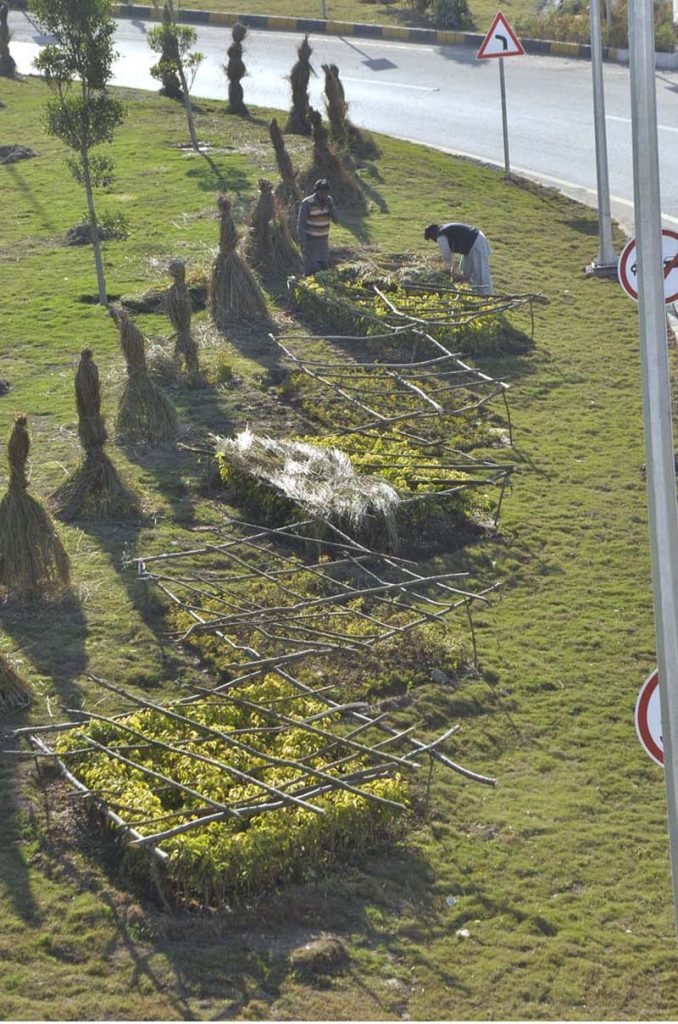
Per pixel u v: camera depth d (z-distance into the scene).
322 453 12.25
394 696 9.67
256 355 15.51
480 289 17.05
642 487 13.10
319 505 11.42
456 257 18.41
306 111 24.97
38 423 13.59
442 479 12.18
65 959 6.90
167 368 14.65
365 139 23.80
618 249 19.53
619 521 12.47
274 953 7.10
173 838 7.52
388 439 13.19
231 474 12.28
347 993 6.89
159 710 8.51
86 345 15.69
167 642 9.93
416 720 9.41
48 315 16.64
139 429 13.19
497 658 10.30
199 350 15.57
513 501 12.72
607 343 16.50
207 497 12.30
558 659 10.38
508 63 31.42
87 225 19.64
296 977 6.95
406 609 10.73
